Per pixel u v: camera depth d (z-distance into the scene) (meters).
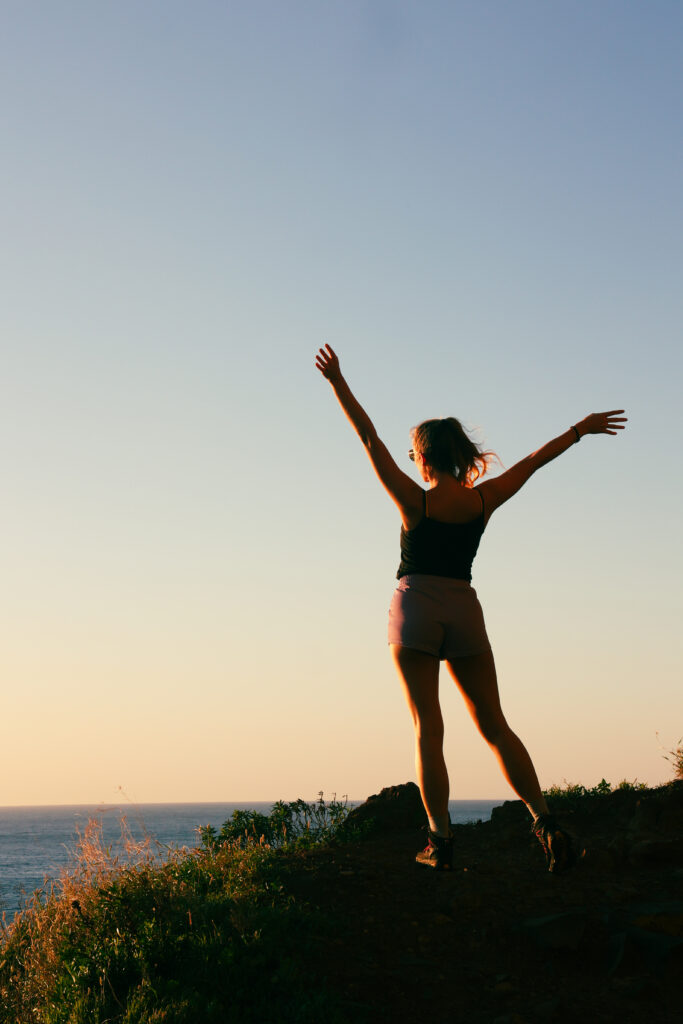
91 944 5.14
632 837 6.35
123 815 6.81
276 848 8.31
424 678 4.67
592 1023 4.10
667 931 4.77
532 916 5.08
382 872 5.95
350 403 4.63
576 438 5.04
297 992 4.38
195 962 4.75
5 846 86.31
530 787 4.73
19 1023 4.85
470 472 5.00
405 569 4.77
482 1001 4.35
